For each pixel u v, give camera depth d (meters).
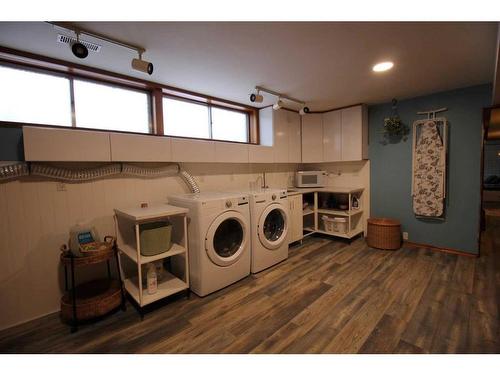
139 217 1.87
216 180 3.21
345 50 1.95
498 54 1.52
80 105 2.24
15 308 1.90
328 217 4.00
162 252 2.12
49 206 2.01
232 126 3.57
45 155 1.84
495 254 3.15
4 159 1.81
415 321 1.84
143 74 2.38
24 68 1.97
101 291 2.10
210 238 2.26
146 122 2.66
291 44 1.84
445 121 3.10
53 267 2.05
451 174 3.18
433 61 2.19
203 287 2.25
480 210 3.01
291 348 1.61
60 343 1.70
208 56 2.02
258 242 2.73
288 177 4.34
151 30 1.63
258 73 2.40
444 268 2.75
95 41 1.76
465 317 1.87
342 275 2.65
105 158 2.12
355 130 3.70
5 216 1.84
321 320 1.89
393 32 1.70
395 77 2.58
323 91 3.02
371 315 1.93
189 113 3.06
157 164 2.62
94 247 1.90
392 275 2.61
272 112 3.65
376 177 3.82
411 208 3.52
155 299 2.01
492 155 8.05
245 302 2.17
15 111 1.94
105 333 1.79
